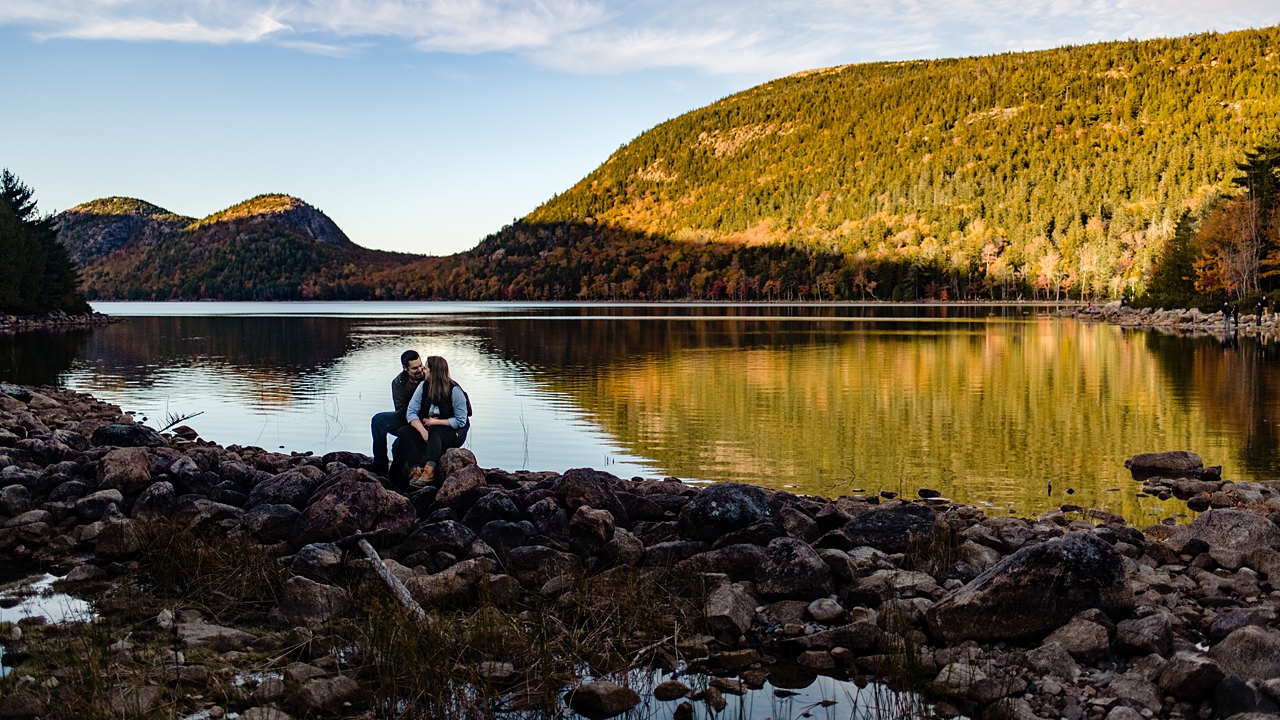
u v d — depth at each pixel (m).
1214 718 4.85
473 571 6.89
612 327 69.50
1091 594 5.87
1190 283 83.25
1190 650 5.51
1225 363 30.33
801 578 6.68
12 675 5.31
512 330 64.56
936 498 11.03
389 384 26.41
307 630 6.11
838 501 9.65
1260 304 55.50
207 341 50.69
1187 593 6.81
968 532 8.05
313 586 6.59
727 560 7.08
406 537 7.95
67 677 5.31
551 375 28.52
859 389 23.92
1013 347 40.75
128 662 5.64
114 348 44.44
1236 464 13.35
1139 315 80.12
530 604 6.79
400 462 9.58
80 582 7.29
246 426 17.91
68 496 9.09
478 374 28.89
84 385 26.30
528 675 5.59
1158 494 11.30
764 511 7.99
